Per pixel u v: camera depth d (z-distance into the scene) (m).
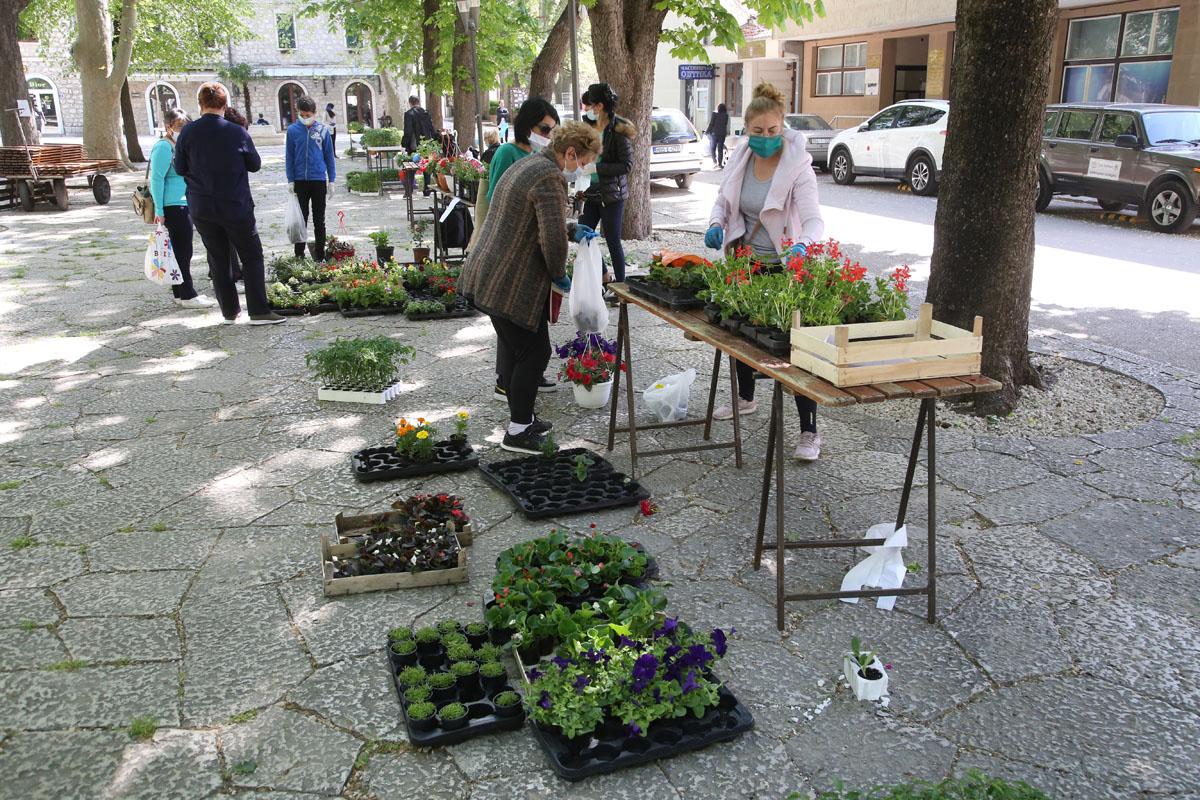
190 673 3.06
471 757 2.68
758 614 3.44
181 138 7.09
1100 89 19.72
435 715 2.76
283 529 4.07
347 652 3.17
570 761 2.61
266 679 3.03
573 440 5.14
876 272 9.80
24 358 6.72
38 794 2.52
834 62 27.33
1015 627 3.35
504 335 4.71
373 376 5.68
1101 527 4.11
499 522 4.14
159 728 2.79
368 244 11.69
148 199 8.08
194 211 7.27
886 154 17.78
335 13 21.77
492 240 4.55
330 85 50.84
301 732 2.78
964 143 5.36
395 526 3.87
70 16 30.02
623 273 8.14
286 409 5.63
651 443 5.10
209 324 7.71
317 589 3.58
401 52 20.97
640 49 11.05
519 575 3.42
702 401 5.79
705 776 2.61
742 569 3.76
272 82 49.62
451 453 4.83
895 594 3.38
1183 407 5.58
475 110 17.75
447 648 3.07
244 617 3.38
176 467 4.76
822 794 2.38
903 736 2.77
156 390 6.00
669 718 2.75
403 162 13.87
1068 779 2.60
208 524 4.12
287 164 9.86
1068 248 11.51
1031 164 5.32
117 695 2.94
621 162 7.73
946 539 4.01
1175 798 2.53
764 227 4.70
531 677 2.99
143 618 3.38
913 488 4.52
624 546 3.65
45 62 44.53
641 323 7.76
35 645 3.21
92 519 4.17
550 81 14.18
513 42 19.14
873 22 23.78
